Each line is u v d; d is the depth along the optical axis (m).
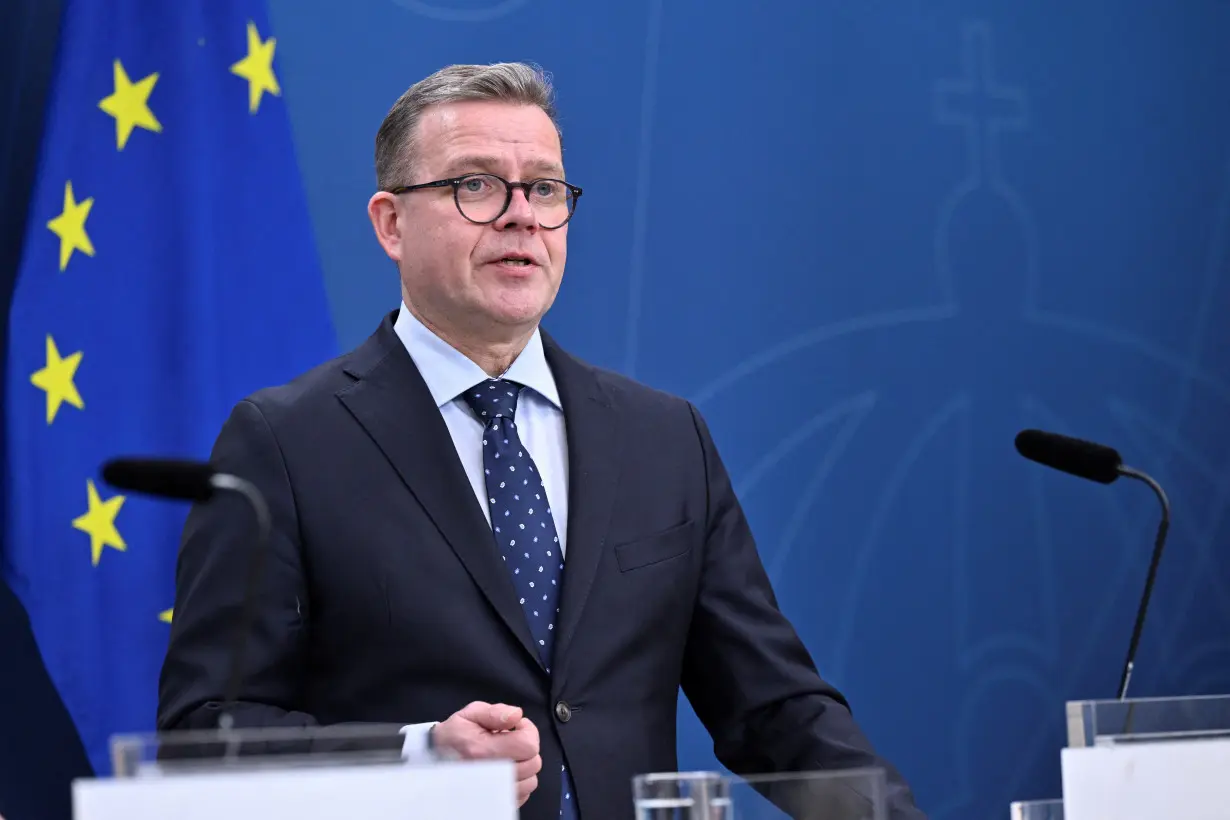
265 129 8.35
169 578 7.98
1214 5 11.53
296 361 8.24
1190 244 11.37
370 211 6.84
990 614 10.54
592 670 6.05
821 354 10.23
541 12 9.70
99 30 8.05
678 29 10.04
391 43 9.35
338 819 3.42
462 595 5.99
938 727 10.31
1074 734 4.51
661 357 9.80
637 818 3.93
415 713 5.85
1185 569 11.10
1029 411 10.77
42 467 7.69
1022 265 10.85
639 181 9.84
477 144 6.45
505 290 6.38
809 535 10.09
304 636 5.96
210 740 3.58
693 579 6.49
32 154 8.41
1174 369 11.22
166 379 7.94
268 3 8.77
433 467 6.19
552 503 6.41
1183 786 4.36
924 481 10.44
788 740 6.17
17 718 8.18
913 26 10.69
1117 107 11.24
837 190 10.37
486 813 3.52
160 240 8.02
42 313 7.77
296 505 6.04
